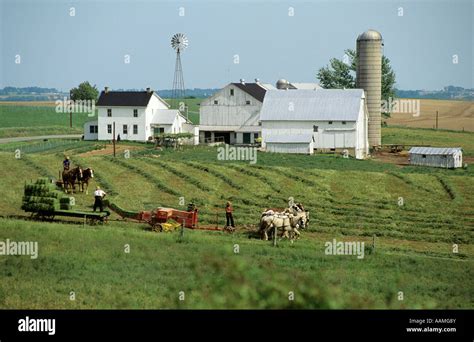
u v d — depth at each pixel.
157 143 112.44
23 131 152.50
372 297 36.97
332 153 109.31
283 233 53.66
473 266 49.00
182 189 72.94
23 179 70.31
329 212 66.25
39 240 47.97
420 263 48.72
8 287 38.22
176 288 36.03
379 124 124.62
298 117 110.81
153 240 49.47
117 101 123.88
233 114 127.00
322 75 179.00
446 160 97.31
